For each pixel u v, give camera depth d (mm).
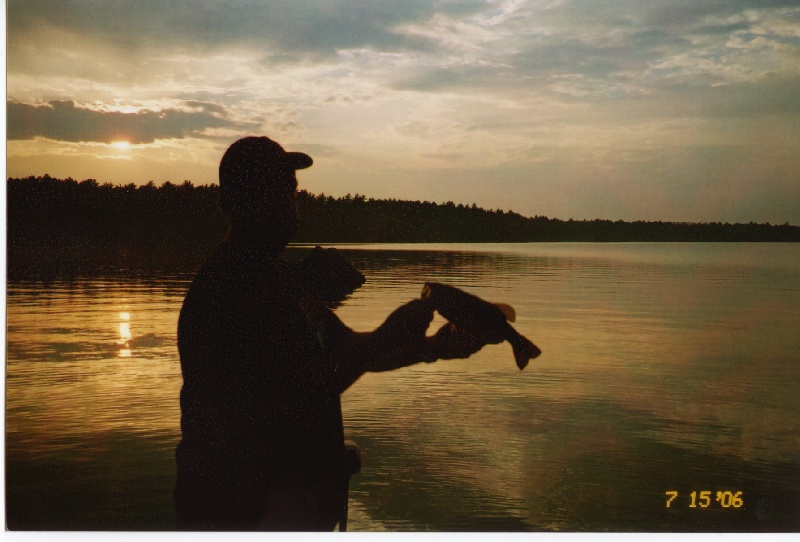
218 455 791
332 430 817
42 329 3695
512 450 2234
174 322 3863
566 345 3699
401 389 2973
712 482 2006
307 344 801
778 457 2217
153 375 2986
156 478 1998
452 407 2715
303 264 854
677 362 3334
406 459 2150
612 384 3053
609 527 1763
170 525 1722
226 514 798
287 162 840
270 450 795
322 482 815
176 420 2465
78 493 1868
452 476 2020
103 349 3375
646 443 2293
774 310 4621
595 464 2121
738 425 2512
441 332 775
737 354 3490
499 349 3820
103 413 2510
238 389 783
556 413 2625
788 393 2908
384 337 747
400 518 1759
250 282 792
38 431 2312
